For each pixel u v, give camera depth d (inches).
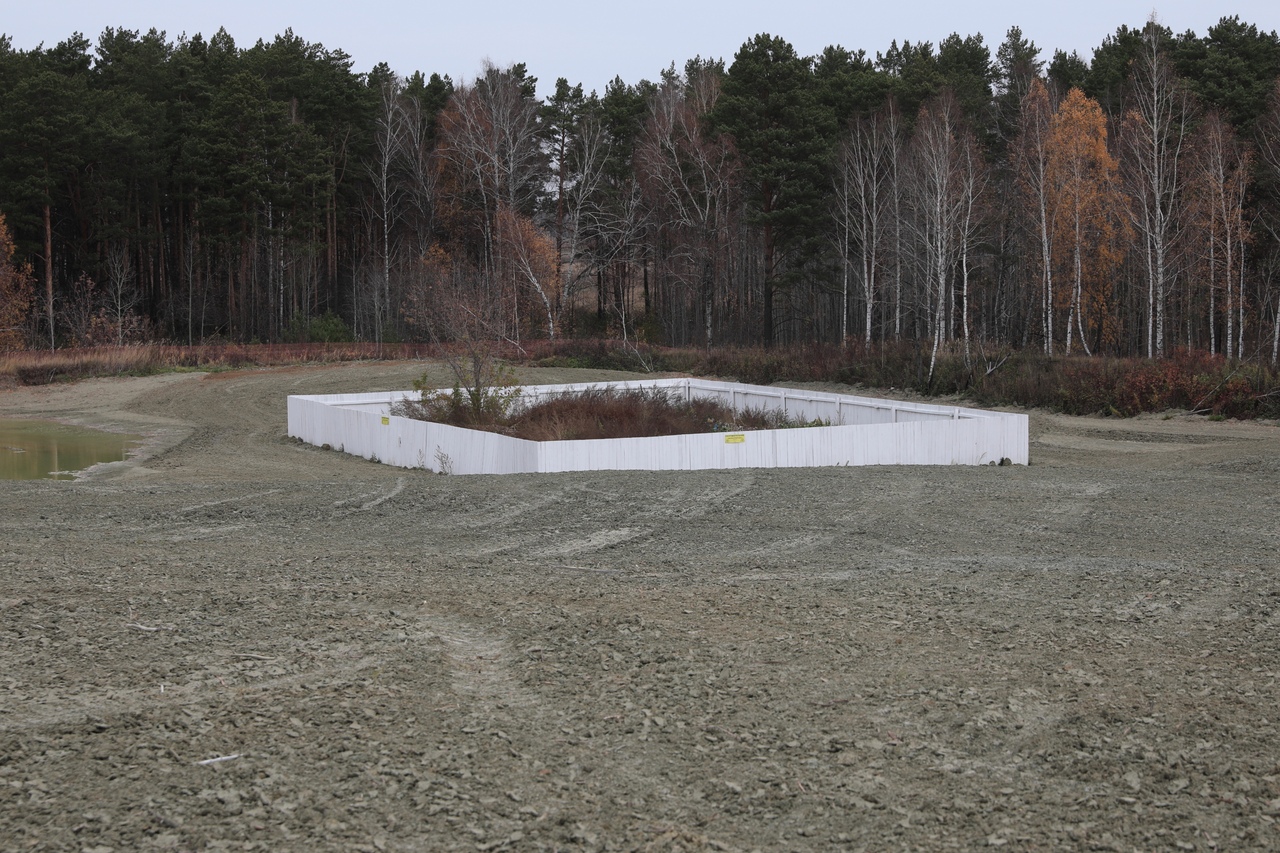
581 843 143.3
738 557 358.3
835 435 674.8
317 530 413.4
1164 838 146.7
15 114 2057.1
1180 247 1663.4
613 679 211.0
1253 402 992.2
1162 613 267.3
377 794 155.1
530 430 798.5
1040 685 209.3
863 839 146.3
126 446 925.2
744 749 176.4
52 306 2111.2
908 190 1804.9
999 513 456.1
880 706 197.2
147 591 275.7
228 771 160.7
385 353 1739.7
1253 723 187.8
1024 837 146.9
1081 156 1669.5
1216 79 1937.7
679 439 653.3
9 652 216.8
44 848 135.6
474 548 375.6
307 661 216.8
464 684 207.3
